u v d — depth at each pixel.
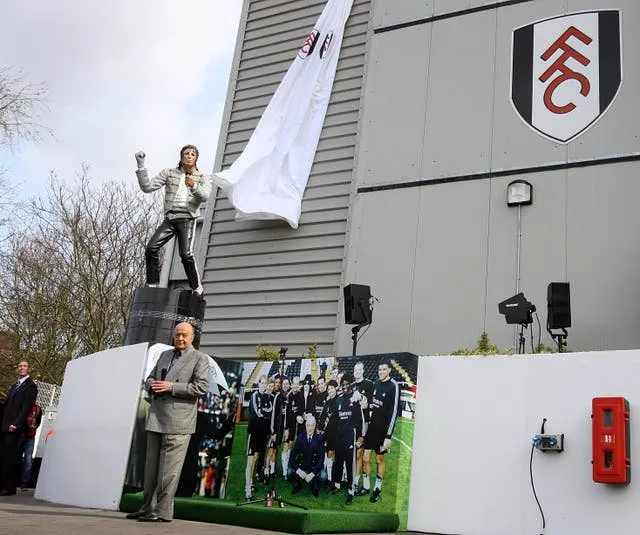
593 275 7.44
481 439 5.29
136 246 18.59
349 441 5.76
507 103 8.59
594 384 4.91
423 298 8.29
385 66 9.76
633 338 7.06
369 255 8.85
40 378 17.30
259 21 11.45
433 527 5.27
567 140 8.06
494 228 8.14
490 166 8.44
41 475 7.23
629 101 7.85
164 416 4.87
